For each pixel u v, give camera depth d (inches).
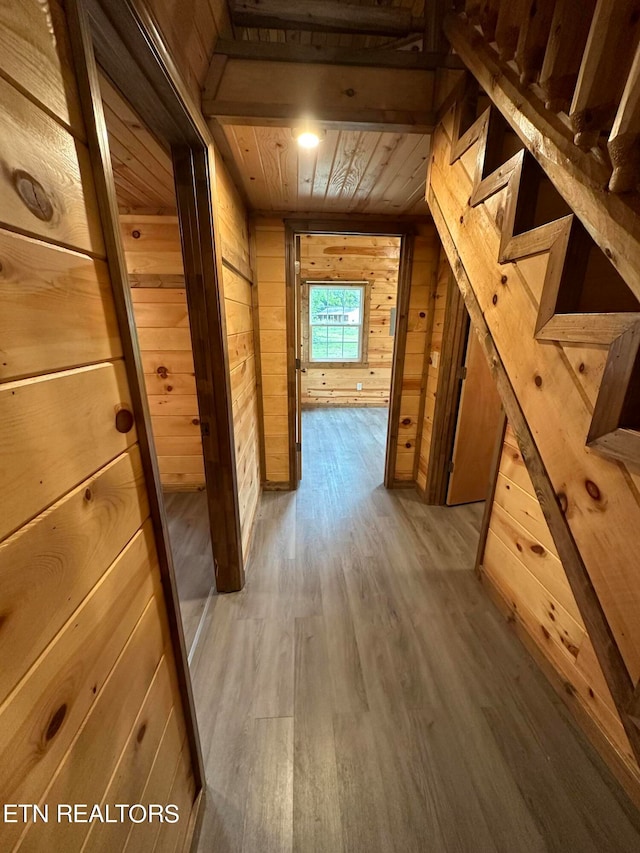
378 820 40.3
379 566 83.9
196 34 43.1
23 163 16.3
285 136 59.2
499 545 72.0
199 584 77.6
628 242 24.1
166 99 39.7
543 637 58.6
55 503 18.6
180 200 53.4
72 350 19.9
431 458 109.3
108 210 22.9
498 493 72.4
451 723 50.3
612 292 36.1
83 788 21.2
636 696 26.9
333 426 193.3
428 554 88.5
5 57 15.2
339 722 50.2
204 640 63.5
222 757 46.1
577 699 50.8
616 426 26.1
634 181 23.9
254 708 52.0
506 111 35.7
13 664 16.0
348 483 127.6
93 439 21.8
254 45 50.6
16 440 16.0
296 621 67.7
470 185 46.6
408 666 58.8
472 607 71.6
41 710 17.8
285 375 112.0
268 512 108.0
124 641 25.7
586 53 25.1
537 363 35.0
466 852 38.0
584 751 47.2
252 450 100.1
